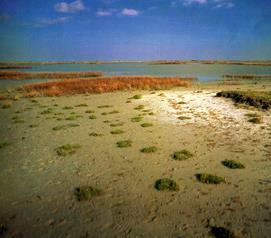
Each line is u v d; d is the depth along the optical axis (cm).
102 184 796
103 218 627
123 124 1523
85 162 968
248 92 2262
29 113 1975
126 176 845
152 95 2700
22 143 1220
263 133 1255
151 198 711
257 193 721
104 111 1962
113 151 1073
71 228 593
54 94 2983
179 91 3034
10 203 702
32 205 690
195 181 800
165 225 595
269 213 629
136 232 574
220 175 834
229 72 7238
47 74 5962
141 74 6681
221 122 1481
